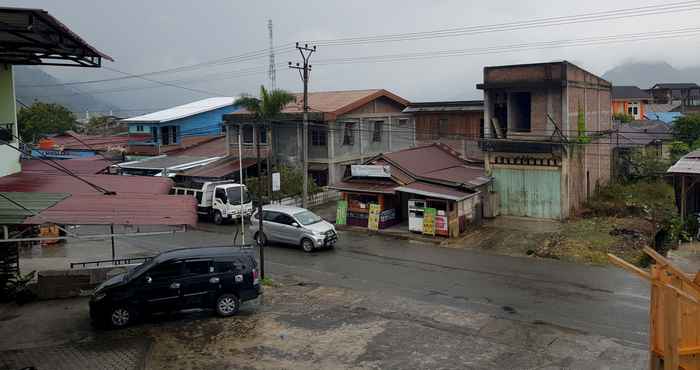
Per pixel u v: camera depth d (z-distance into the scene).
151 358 13.02
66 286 17.78
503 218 29.08
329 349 13.50
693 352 7.70
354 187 28.34
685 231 22.58
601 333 14.20
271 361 12.86
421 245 24.98
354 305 16.83
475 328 14.75
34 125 61.28
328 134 36.72
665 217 25.42
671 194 29.47
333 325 15.12
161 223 13.30
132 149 45.97
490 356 12.94
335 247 24.84
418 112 40.94
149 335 14.49
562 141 27.23
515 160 28.77
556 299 17.06
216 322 15.43
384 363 12.66
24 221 12.88
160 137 46.81
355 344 13.78
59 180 18.83
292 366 12.58
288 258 22.94
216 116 49.47
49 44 12.90
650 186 29.92
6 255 17.86
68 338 14.27
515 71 28.52
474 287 18.53
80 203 14.89
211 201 31.56
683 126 40.75
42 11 10.82
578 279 19.14
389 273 20.50
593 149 31.06
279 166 36.06
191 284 15.48
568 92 27.67
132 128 48.84
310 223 24.36
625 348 13.20
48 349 13.47
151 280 15.19
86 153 47.16
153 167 36.84
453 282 19.19
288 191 33.84
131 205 14.96
